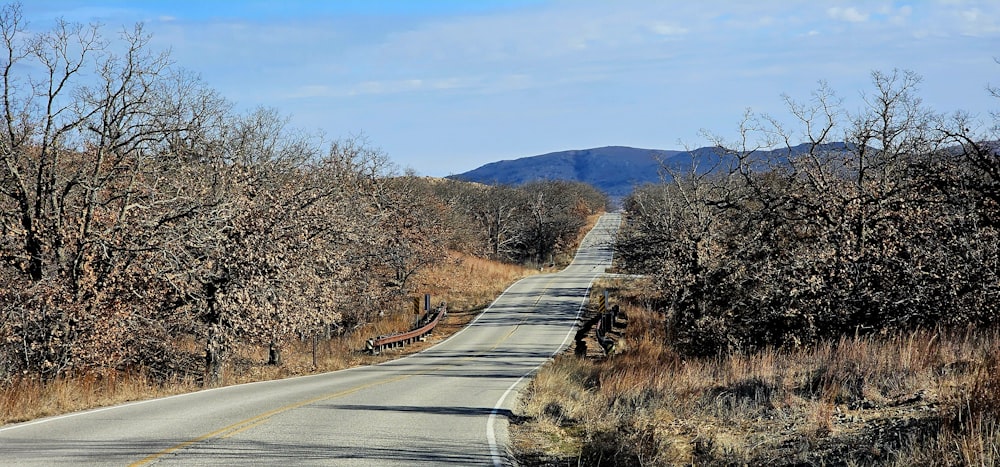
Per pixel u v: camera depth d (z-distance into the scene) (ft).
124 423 37.22
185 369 75.05
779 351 64.08
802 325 67.00
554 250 344.28
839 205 73.72
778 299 69.26
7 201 68.90
